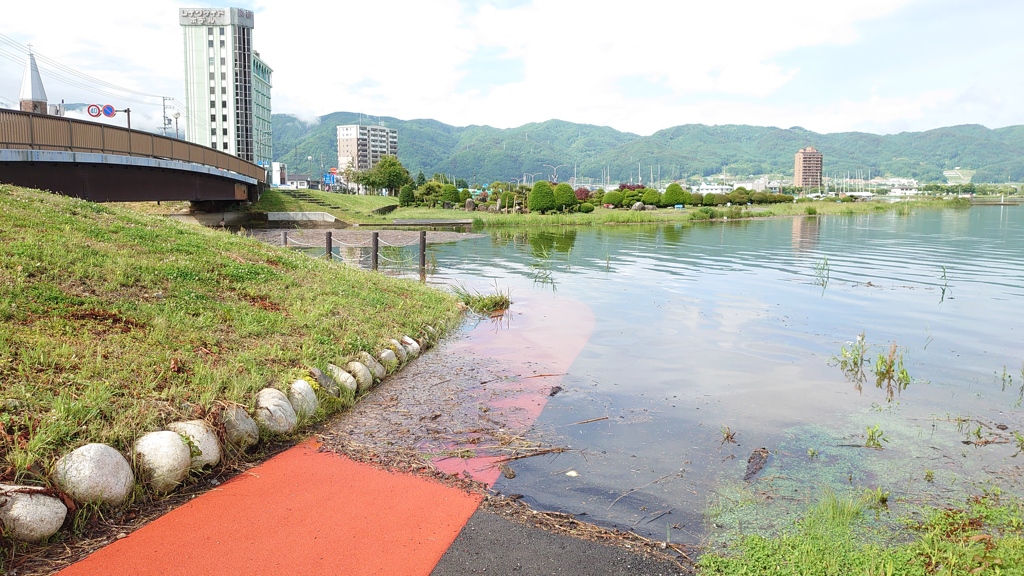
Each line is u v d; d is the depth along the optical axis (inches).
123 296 265.6
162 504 164.1
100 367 196.4
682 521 165.8
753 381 299.9
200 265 341.7
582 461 204.4
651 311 480.4
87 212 393.4
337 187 4463.6
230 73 3986.2
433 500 173.5
